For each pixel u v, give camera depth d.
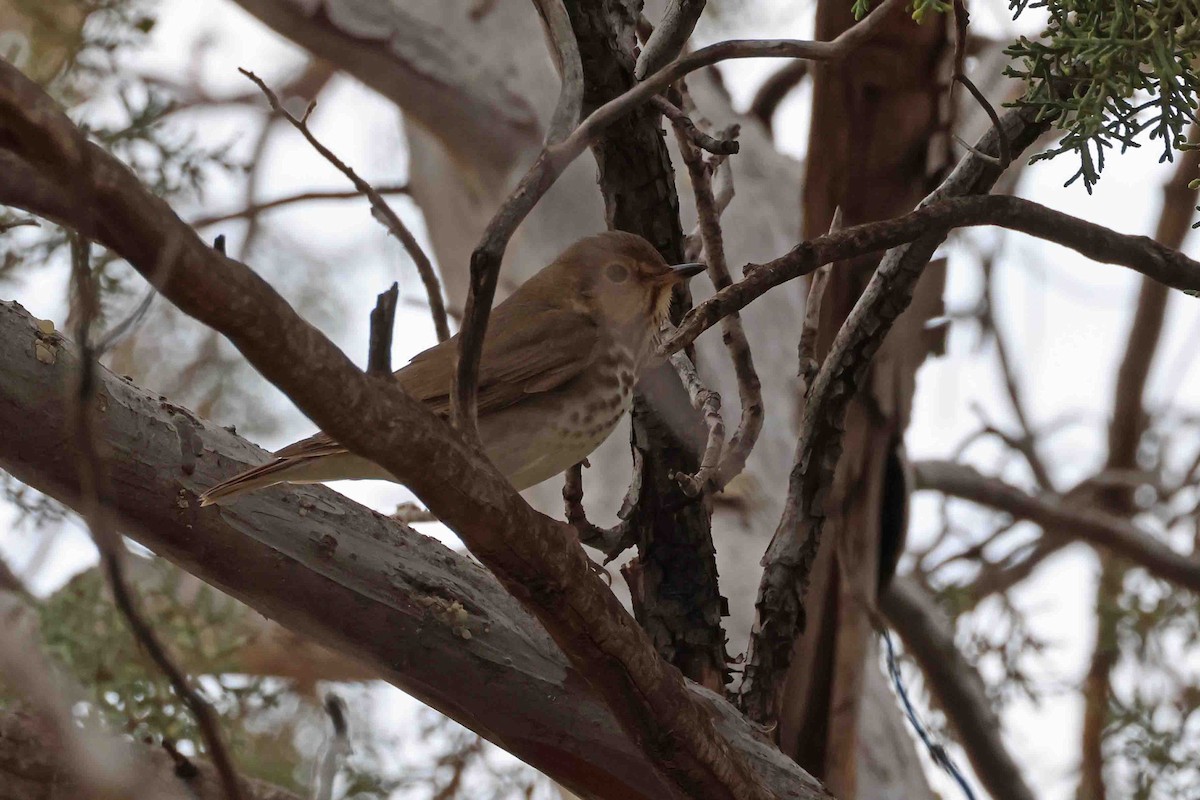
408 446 5.86
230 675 14.05
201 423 7.98
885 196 12.80
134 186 4.93
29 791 7.88
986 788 17.30
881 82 12.34
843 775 11.99
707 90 19.05
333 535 8.09
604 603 6.73
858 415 12.51
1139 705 17.66
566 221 16.12
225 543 7.88
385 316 5.68
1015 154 9.15
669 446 9.75
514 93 17.27
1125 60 7.49
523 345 10.07
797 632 9.86
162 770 8.69
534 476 10.12
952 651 17.14
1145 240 8.66
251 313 5.26
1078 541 20.52
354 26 17.05
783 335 15.49
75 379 6.14
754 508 13.62
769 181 17.41
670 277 10.28
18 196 5.12
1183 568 18.72
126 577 5.18
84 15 12.38
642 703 7.18
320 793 8.50
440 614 8.16
